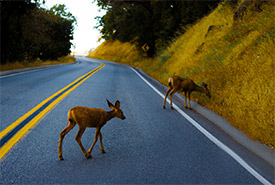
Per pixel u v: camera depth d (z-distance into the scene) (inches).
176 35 1026.1
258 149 166.9
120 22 1325.0
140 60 1475.1
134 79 612.7
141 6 1256.8
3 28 735.1
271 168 144.6
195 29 738.8
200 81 359.3
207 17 718.5
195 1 850.1
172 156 154.9
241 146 177.8
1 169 128.1
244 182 126.9
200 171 136.5
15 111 235.6
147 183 121.9
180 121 237.1
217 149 169.3
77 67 978.7
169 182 123.9
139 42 1342.3
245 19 441.4
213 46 465.7
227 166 144.0
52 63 1136.8
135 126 213.6
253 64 282.4
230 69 319.0
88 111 140.4
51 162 139.1
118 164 140.9
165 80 524.7
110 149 161.9
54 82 456.4
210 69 373.1
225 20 539.2
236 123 214.4
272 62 256.8
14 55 826.8
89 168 134.6
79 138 142.9
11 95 312.3
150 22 1267.2
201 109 279.4
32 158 142.4
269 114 202.7
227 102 263.9
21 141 164.9
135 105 297.3
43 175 124.6
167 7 1157.1
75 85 426.6
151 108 286.2
